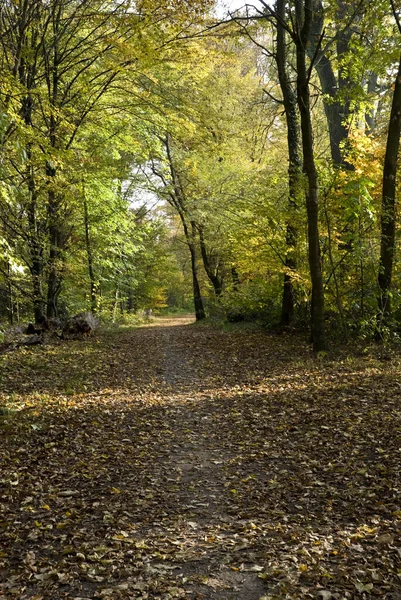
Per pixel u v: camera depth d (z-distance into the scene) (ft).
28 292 54.80
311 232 40.04
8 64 39.19
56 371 39.24
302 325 55.26
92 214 67.21
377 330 39.83
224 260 86.02
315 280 40.60
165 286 159.43
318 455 20.12
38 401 30.27
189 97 53.83
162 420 26.94
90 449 22.41
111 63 42.73
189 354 49.90
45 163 37.47
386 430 21.30
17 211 46.70
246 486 18.12
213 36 42.01
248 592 11.71
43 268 53.78
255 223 52.24
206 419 26.78
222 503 16.92
